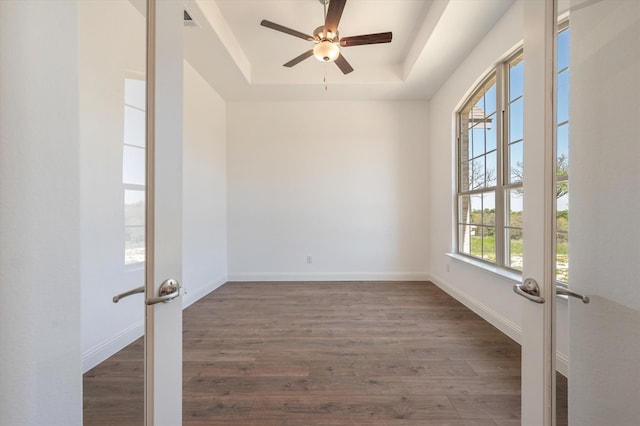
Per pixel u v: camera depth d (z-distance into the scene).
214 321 2.79
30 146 0.70
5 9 0.65
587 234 0.96
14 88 0.67
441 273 3.96
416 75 3.57
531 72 0.96
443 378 1.80
